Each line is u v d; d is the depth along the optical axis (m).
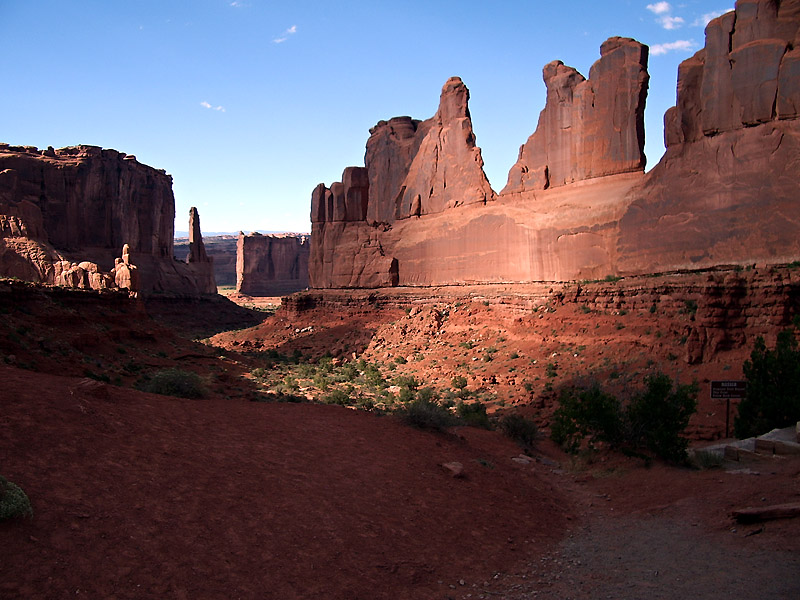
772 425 17.95
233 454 11.88
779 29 30.06
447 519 11.27
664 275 33.22
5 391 11.17
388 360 48.22
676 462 16.00
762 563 8.61
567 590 8.52
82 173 89.44
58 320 33.06
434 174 62.09
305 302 71.69
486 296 48.78
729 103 31.53
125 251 50.34
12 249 65.06
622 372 27.84
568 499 14.41
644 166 41.47
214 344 69.12
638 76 41.09
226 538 8.23
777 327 24.67
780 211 28.39
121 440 10.63
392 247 66.31
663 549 10.02
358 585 7.98
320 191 76.00
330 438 15.23
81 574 6.38
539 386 30.56
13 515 6.91
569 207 43.28
